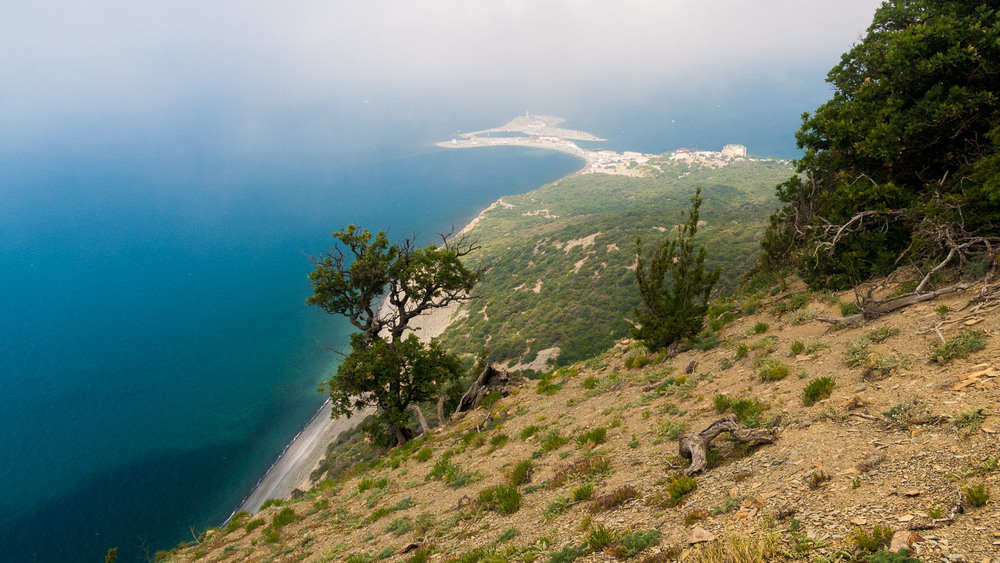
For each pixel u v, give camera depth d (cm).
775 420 708
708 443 731
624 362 1664
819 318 1110
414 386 2823
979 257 930
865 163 1552
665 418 989
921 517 380
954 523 359
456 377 2917
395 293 2973
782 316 1366
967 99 1265
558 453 1066
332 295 2798
